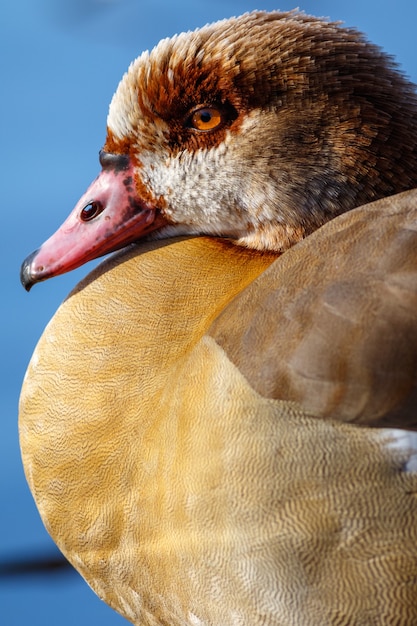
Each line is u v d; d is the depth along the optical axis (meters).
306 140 2.71
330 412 2.65
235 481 2.65
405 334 2.64
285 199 2.71
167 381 2.68
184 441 2.66
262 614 2.66
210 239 2.72
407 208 2.66
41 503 2.71
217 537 2.66
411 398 2.64
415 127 2.72
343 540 2.64
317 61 2.71
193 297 2.70
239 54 2.71
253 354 2.66
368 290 2.65
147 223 2.73
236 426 2.65
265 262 2.71
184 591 2.67
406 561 2.64
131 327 2.70
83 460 2.69
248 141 2.71
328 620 2.65
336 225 2.67
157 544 2.67
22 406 2.72
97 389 2.69
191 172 2.72
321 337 2.65
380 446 2.64
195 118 2.72
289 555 2.65
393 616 2.65
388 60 2.73
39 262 2.74
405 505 2.64
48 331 2.72
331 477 2.64
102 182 2.74
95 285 2.72
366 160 2.71
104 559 2.69
